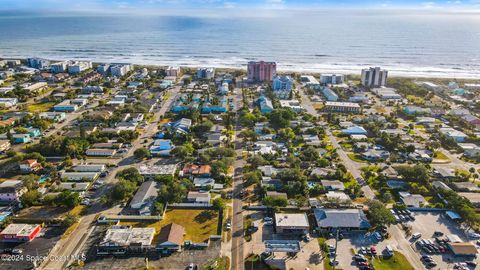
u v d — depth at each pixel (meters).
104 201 134.50
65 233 118.19
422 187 152.38
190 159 172.88
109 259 107.00
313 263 106.44
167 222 125.69
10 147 190.62
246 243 115.56
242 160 177.50
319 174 160.12
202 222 126.38
